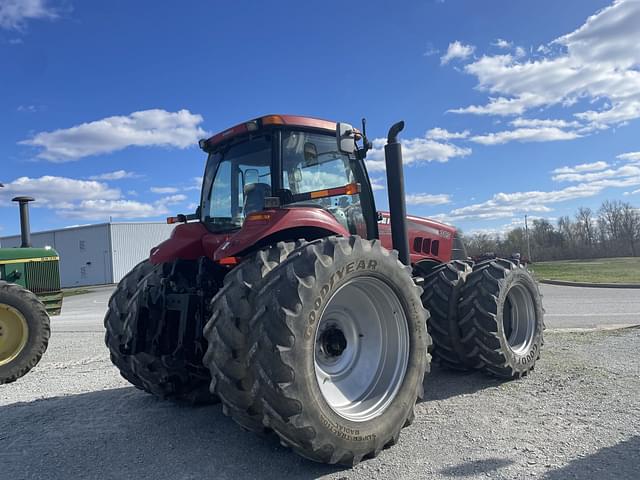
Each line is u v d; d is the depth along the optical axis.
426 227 5.95
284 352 2.88
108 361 7.02
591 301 13.07
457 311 5.00
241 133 4.23
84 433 3.91
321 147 4.41
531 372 5.25
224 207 4.52
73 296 29.27
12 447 3.67
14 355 6.44
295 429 2.91
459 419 3.91
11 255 7.77
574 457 3.12
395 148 4.65
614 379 4.81
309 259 3.12
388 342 3.68
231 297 3.13
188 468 3.21
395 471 3.06
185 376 4.41
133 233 48.84
